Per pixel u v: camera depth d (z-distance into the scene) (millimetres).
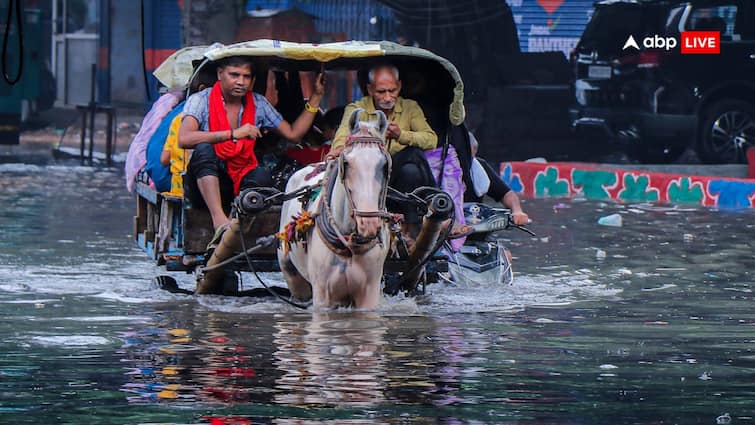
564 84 42438
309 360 10820
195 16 43094
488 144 41875
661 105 35719
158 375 10227
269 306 13844
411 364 10688
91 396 9500
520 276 16531
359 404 9266
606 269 17219
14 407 9164
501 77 43000
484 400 9422
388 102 14117
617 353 11289
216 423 8719
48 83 57312
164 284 15344
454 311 13578
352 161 12062
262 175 14414
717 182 28203
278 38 44312
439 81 14945
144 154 16766
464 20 43500
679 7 35719
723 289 15414
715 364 10820
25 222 22672
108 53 53938
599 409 9172
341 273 12836
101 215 24219
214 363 10703
